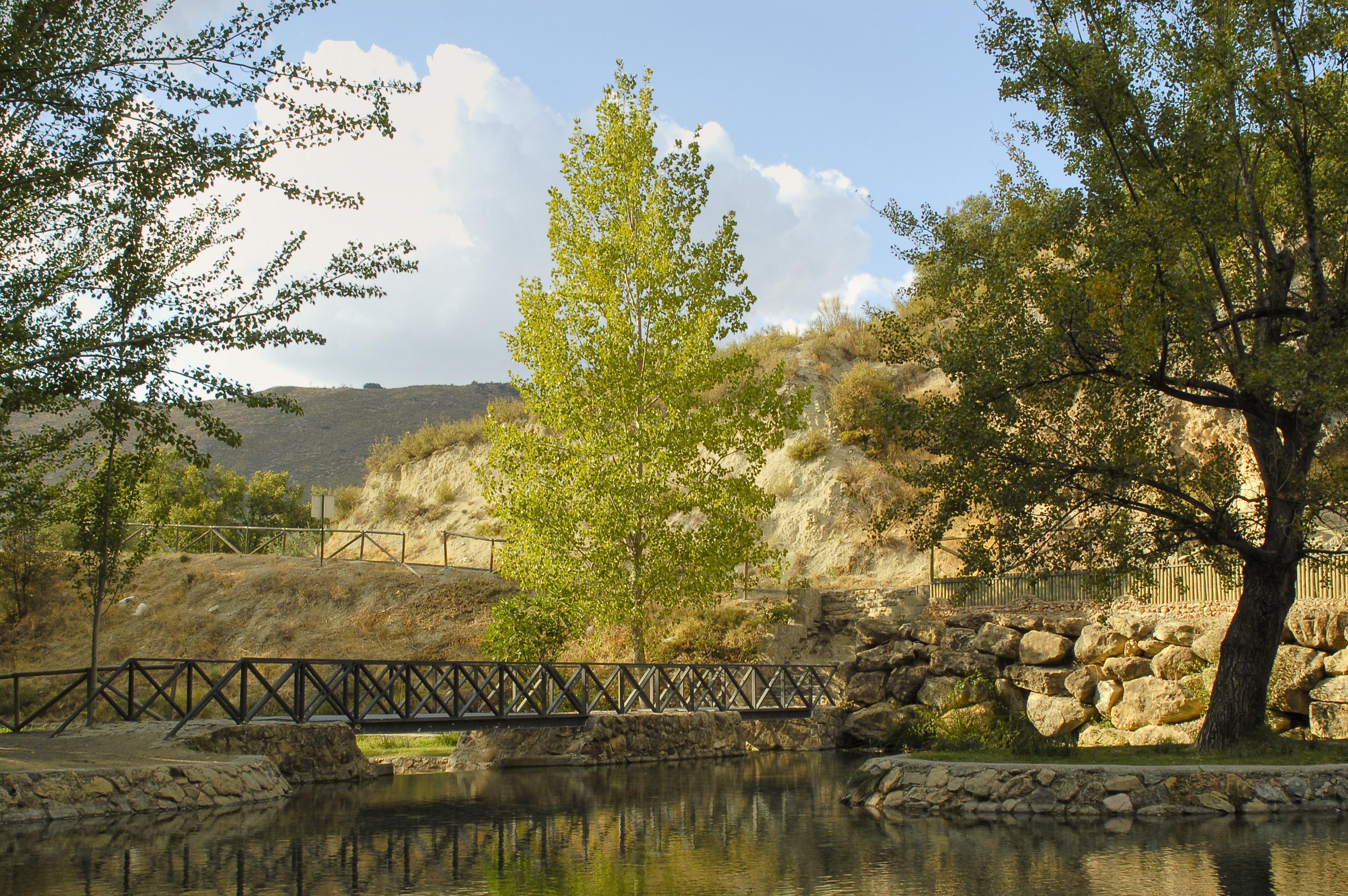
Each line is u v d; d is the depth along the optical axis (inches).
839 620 1104.2
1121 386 581.9
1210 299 576.4
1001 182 622.8
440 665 752.3
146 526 1391.5
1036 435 600.1
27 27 436.1
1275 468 583.2
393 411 4394.7
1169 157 567.2
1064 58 554.3
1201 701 776.9
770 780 708.0
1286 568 586.6
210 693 647.8
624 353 878.4
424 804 577.3
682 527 912.3
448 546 1568.7
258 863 386.0
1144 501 682.2
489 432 924.0
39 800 480.7
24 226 491.5
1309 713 729.0
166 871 366.3
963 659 952.3
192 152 460.1
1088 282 539.2
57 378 462.3
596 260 887.7
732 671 1016.9
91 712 682.8
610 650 1059.9
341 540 1675.7
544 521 881.5
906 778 571.2
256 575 1306.6
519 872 376.5
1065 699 877.8
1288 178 596.7
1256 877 349.4
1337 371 488.4
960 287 613.0
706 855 413.1
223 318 480.1
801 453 1349.7
